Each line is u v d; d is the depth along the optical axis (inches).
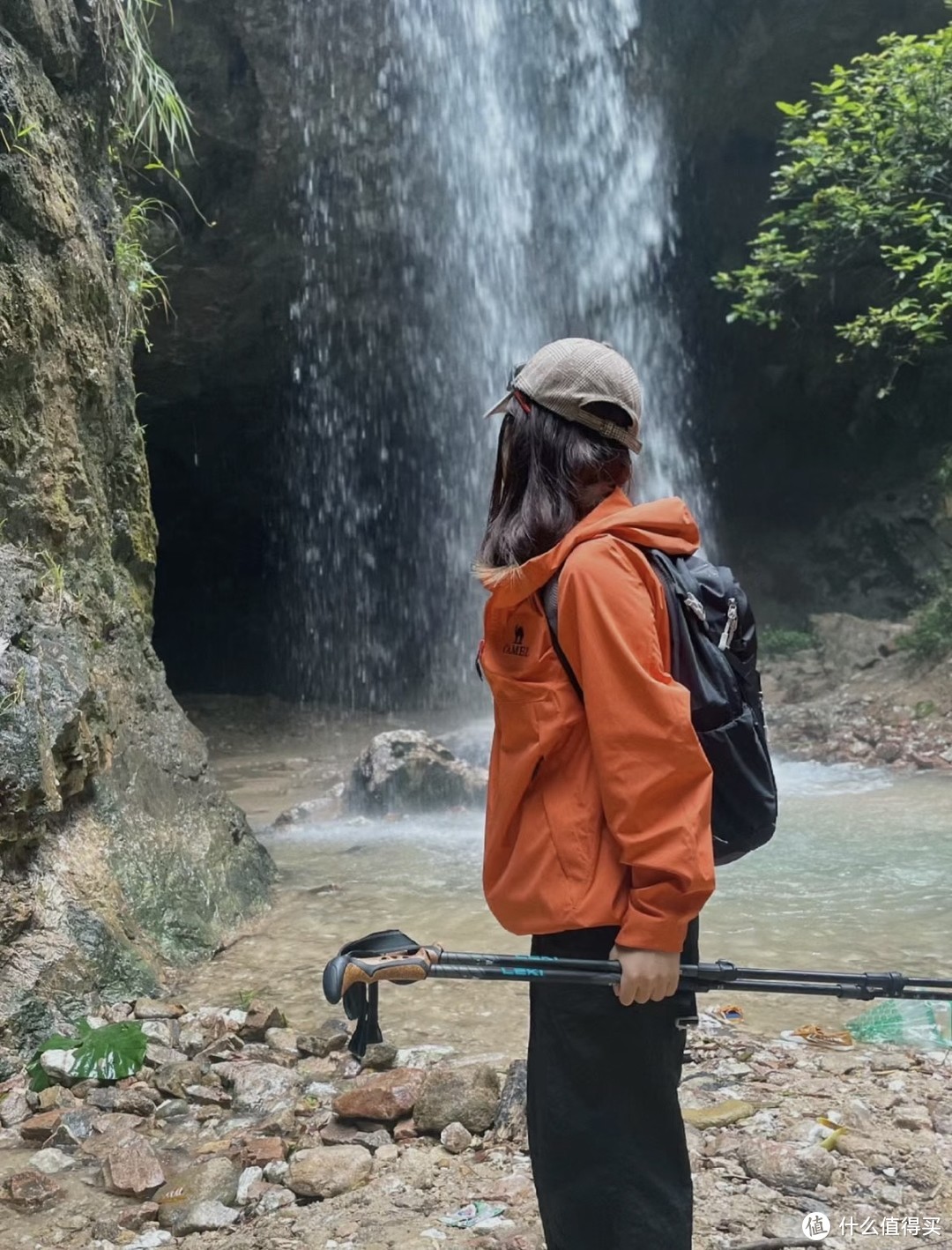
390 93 512.1
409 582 735.1
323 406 646.5
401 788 317.4
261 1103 121.9
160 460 717.9
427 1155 106.4
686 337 652.1
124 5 224.8
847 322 602.2
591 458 67.7
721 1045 133.4
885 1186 97.4
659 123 580.7
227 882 203.8
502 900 67.5
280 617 780.6
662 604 64.7
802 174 478.3
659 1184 66.4
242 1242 93.1
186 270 521.7
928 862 238.8
